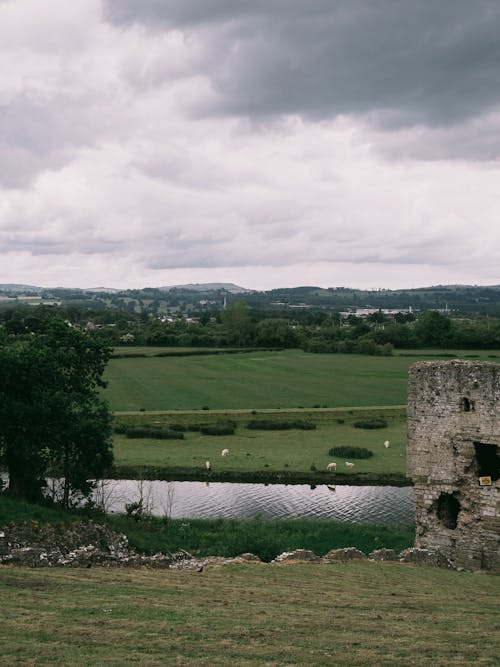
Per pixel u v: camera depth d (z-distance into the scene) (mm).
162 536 46750
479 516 36688
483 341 193375
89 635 19281
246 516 58500
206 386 126562
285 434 90562
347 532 51562
